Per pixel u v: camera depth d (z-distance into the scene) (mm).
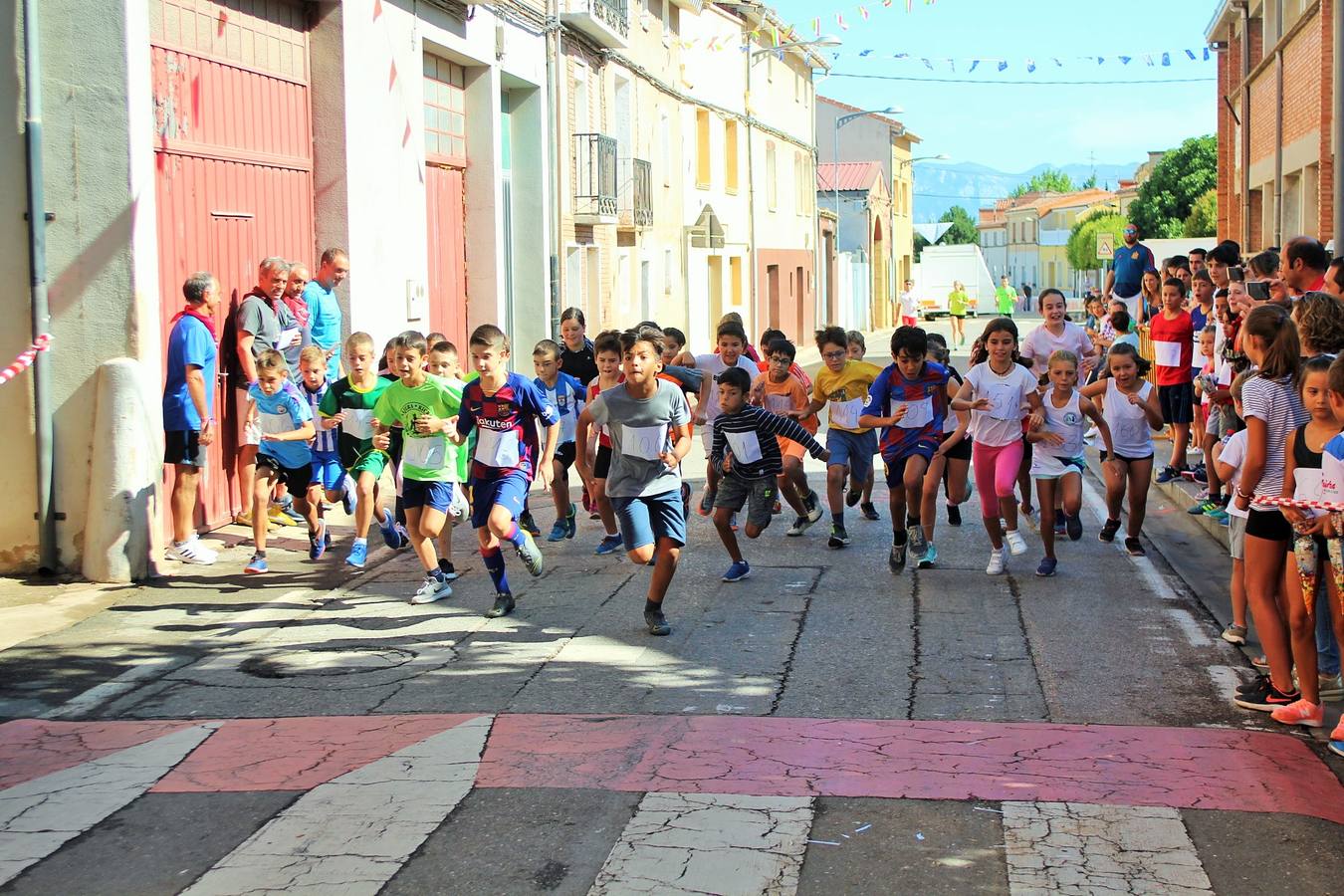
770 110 40156
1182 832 4973
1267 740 5977
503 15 17328
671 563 7820
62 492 9336
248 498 9852
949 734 6074
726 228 34500
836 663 7250
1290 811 5152
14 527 9367
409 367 8414
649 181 26312
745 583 9219
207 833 5098
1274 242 22875
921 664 7219
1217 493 10758
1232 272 11859
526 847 4918
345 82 12609
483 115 16859
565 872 4719
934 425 9367
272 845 4977
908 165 74812
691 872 4699
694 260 31734
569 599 8781
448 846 4941
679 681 6945
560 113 20297
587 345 11570
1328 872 4648
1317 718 6133
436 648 7633
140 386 9336
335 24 12500
